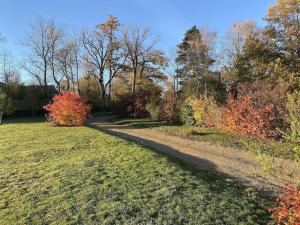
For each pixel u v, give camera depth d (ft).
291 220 18.94
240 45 180.45
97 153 49.93
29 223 26.76
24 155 49.42
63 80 200.34
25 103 183.73
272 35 128.06
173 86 202.28
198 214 28.07
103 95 196.03
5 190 33.86
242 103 72.02
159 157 48.26
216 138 71.10
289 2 124.26
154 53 193.98
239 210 29.25
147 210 28.60
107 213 28.12
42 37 185.16
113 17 187.32
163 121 114.01
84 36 243.60
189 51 195.93
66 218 27.37
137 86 192.24
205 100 91.50
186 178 37.40
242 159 52.70
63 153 50.34
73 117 96.73
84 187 34.01
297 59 122.21
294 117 19.21
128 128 102.12
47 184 35.24
